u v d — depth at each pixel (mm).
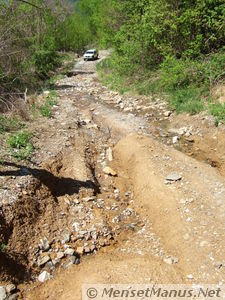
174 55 11586
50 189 5961
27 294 4227
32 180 5836
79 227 5277
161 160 6875
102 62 21641
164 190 5855
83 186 6254
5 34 12750
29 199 5406
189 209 5297
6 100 9781
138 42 13266
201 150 7730
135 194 6234
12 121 8523
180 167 6586
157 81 11844
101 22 21531
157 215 5469
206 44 11070
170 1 11672
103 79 15867
